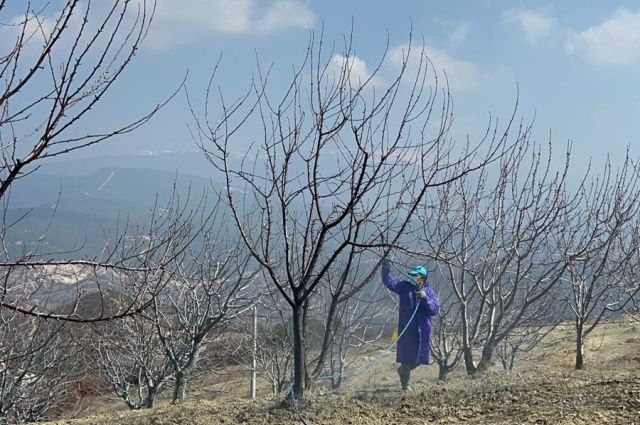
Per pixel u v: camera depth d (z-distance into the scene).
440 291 9.88
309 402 7.02
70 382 12.66
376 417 6.69
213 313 11.45
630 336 15.91
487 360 8.83
